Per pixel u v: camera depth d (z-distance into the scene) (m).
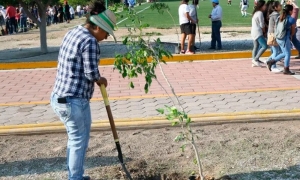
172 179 5.64
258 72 11.46
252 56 12.37
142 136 7.08
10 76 12.16
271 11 11.53
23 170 6.02
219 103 8.72
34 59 15.37
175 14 37.16
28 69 13.12
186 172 5.80
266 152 6.29
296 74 11.09
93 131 7.36
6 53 17.34
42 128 7.41
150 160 6.18
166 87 10.20
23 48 18.97
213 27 15.90
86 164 6.11
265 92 9.45
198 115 7.76
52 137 7.23
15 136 7.31
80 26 4.91
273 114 7.66
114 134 5.27
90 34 4.83
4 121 8.10
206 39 19.02
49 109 8.80
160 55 5.29
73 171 5.05
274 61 11.27
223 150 6.39
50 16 36.56
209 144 6.61
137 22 5.64
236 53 13.55
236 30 22.59
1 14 29.92
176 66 12.65
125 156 6.31
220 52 14.94
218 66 12.44
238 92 9.48
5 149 6.75
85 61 4.69
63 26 32.78
